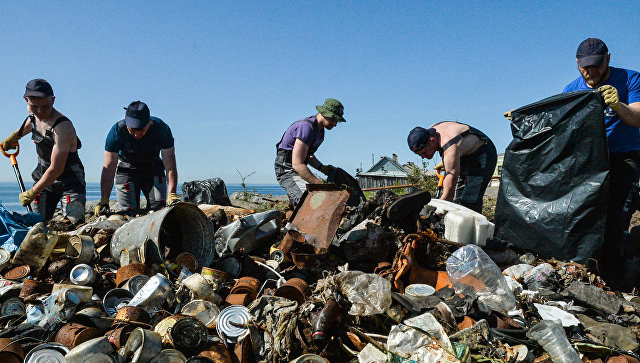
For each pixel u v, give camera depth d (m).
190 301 2.94
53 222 5.20
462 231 4.00
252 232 3.90
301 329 2.57
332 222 3.76
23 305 3.01
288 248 3.77
